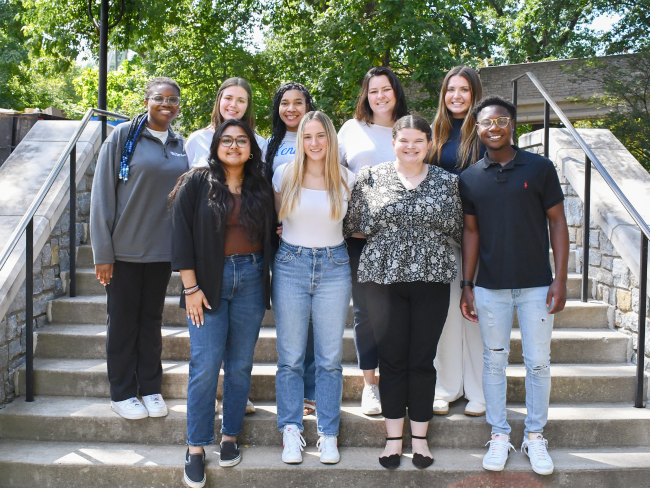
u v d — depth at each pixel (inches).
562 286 96.4
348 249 111.0
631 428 109.7
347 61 454.0
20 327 124.6
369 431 109.8
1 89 778.2
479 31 563.8
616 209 138.6
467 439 109.7
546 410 101.6
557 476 100.0
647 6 576.4
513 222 97.4
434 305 99.0
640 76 532.7
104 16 279.9
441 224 98.0
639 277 116.9
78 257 157.5
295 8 562.9
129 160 107.3
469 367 112.8
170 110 110.5
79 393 121.1
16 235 106.5
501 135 96.6
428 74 449.1
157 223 108.9
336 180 98.7
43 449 107.3
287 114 113.7
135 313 110.4
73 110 698.2
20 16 624.1
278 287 101.4
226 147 95.8
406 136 96.4
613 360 129.0
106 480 101.9
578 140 133.4
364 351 111.9
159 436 110.6
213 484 100.9
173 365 125.4
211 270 95.7
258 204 97.4
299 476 100.7
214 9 556.7
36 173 149.2
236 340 100.8
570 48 679.1
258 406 117.3
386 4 444.1
